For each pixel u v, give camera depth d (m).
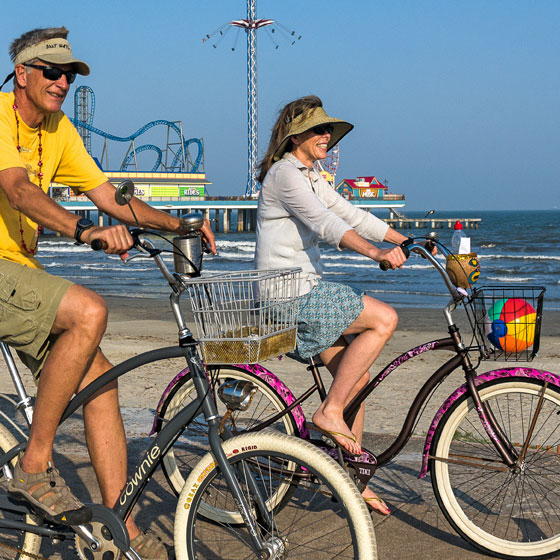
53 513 2.42
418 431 4.57
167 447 2.46
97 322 2.33
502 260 38.38
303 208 2.89
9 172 2.38
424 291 22.03
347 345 3.08
